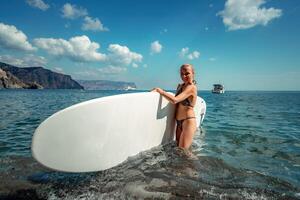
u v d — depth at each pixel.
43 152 2.21
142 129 3.41
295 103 19.72
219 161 3.38
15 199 2.25
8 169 2.99
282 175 2.91
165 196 2.29
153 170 2.91
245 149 4.11
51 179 2.67
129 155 3.18
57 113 2.25
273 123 7.29
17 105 13.59
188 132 3.88
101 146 2.69
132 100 3.15
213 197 2.30
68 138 2.35
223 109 12.57
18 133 5.24
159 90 3.75
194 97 3.97
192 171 2.92
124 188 2.45
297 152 3.96
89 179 2.65
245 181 2.70
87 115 2.48
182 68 4.02
